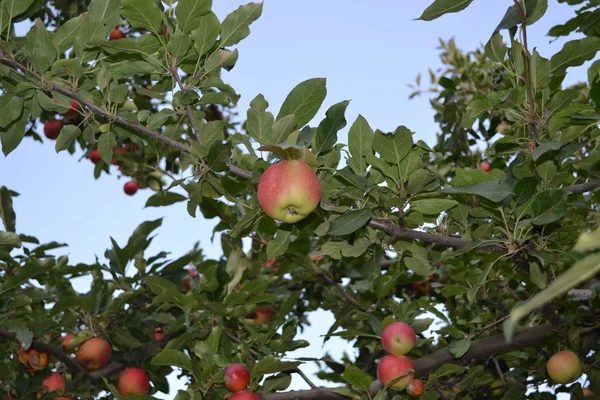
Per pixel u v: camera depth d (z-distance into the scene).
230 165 2.06
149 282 2.40
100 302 2.58
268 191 2.00
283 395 2.35
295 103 2.05
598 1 2.41
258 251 2.93
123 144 3.13
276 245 2.17
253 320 2.64
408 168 2.06
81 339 2.54
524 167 2.11
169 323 2.57
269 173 2.02
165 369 2.60
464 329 2.48
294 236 2.70
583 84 2.91
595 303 2.41
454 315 2.65
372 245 2.14
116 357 2.59
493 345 2.43
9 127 2.18
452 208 2.16
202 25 2.06
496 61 2.17
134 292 2.54
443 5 1.99
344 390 2.29
